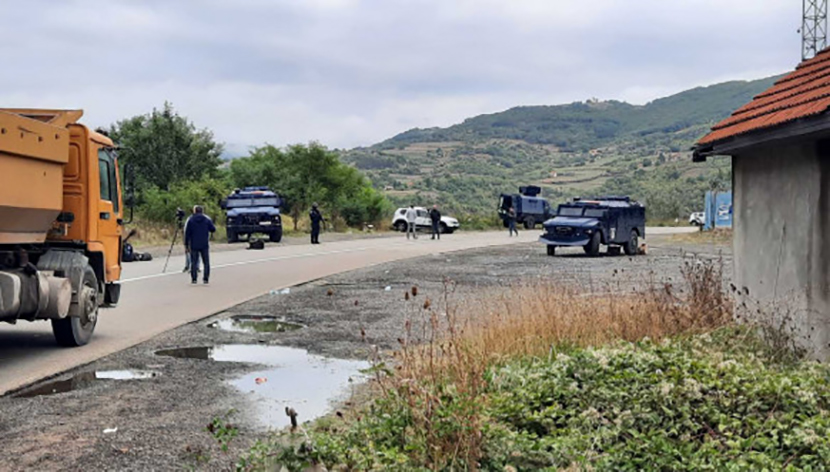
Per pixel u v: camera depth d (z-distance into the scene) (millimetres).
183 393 8203
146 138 55312
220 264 25750
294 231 52406
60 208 10719
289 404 7758
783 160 9297
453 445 5277
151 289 18094
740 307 10297
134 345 11008
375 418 6148
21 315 10047
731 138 9531
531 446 5375
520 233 60469
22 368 9328
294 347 10898
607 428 5836
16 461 5957
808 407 6066
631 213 33156
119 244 12500
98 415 7297
